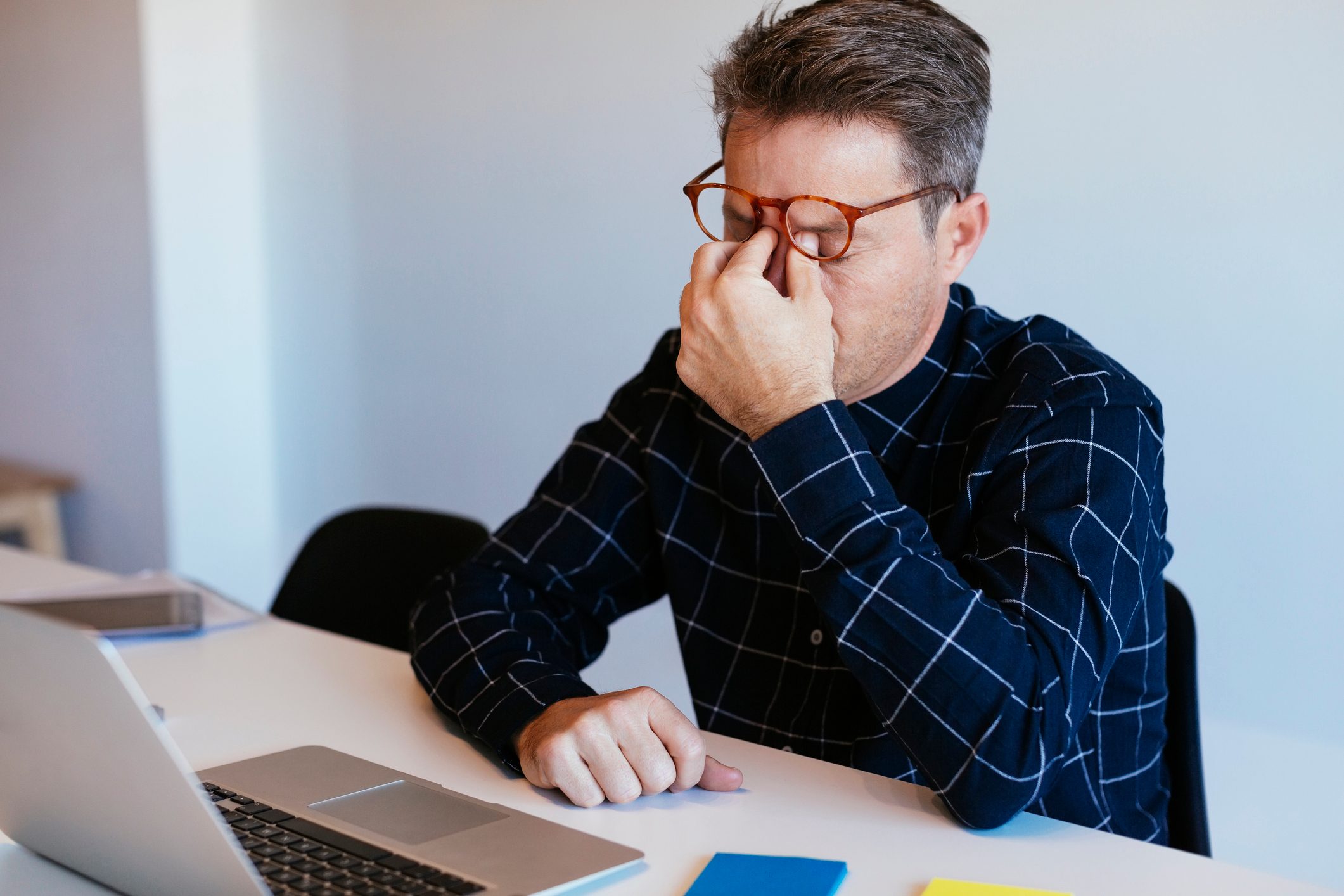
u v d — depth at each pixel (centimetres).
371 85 305
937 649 89
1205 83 193
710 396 101
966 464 116
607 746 92
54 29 331
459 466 304
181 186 324
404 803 88
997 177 216
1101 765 112
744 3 238
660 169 256
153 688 121
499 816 86
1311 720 194
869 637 91
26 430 365
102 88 322
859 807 92
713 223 249
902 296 106
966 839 86
